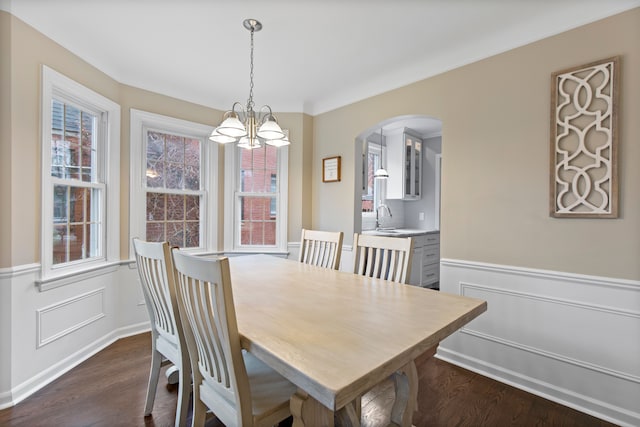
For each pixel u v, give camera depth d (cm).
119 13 194
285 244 349
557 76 189
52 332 212
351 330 111
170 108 307
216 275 100
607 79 172
